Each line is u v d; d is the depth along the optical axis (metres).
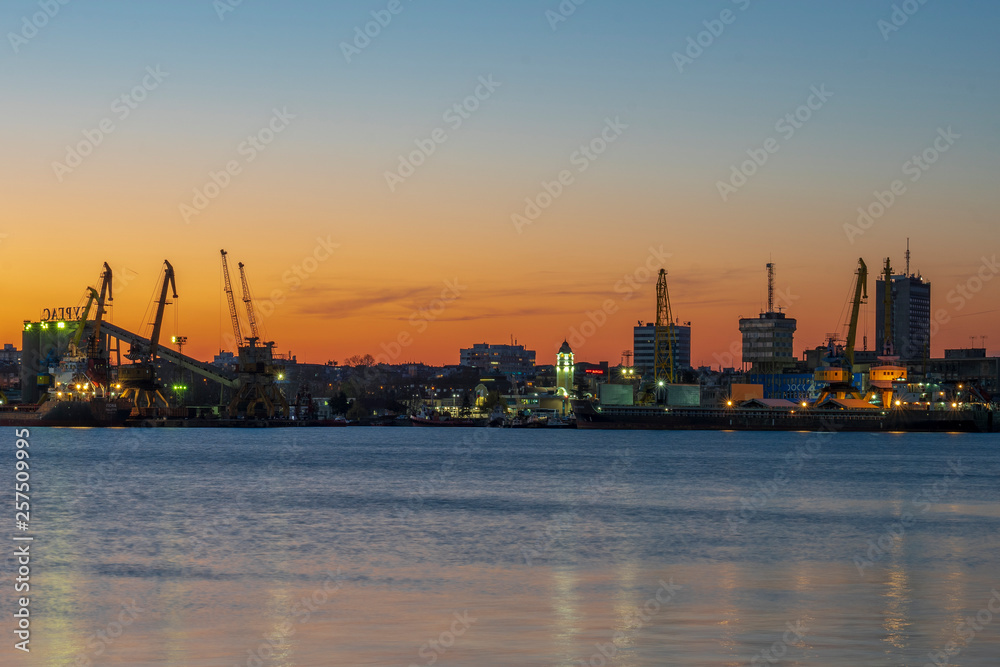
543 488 115.44
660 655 35.81
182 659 36.09
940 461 173.88
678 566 58.94
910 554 63.88
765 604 46.47
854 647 36.84
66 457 176.62
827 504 97.38
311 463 164.75
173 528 76.56
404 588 51.31
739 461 173.00
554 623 41.94
